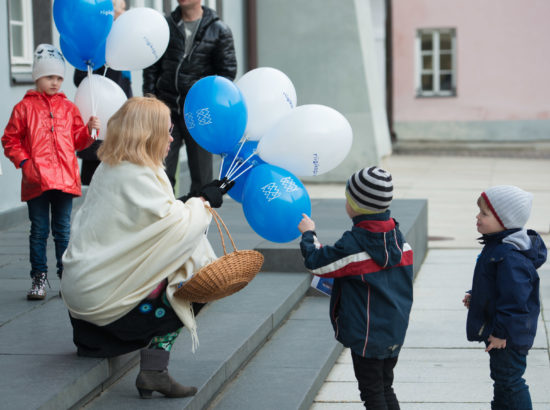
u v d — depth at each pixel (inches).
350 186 154.7
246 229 334.3
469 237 431.8
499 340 155.5
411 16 1010.7
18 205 367.9
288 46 690.2
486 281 159.0
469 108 1010.1
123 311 151.3
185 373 174.7
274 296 245.4
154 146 150.9
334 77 682.8
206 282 146.9
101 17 200.7
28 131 205.2
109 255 147.6
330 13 681.6
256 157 183.9
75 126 211.5
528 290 154.0
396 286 156.1
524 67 992.9
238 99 178.1
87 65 211.8
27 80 376.8
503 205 156.6
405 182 677.9
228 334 205.5
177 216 148.6
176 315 155.3
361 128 681.0
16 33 385.1
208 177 299.1
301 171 178.5
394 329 154.0
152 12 210.1
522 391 158.9
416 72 1019.3
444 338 249.9
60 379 148.3
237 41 682.2
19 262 268.4
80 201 417.7
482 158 897.5
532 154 942.4
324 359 211.0
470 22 999.6
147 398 158.6
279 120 179.9
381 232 153.0
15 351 165.0
